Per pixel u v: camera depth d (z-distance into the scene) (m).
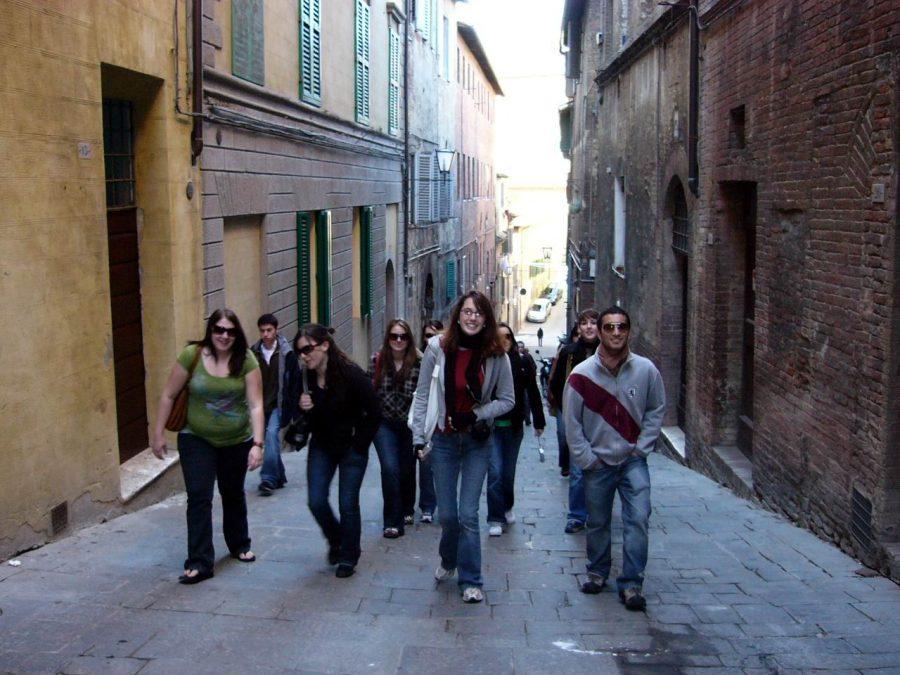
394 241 22.42
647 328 15.41
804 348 7.94
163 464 8.66
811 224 7.77
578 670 4.62
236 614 5.32
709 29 11.22
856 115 6.84
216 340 5.89
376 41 19.48
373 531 8.07
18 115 6.13
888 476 6.39
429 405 5.73
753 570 6.64
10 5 6.01
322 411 6.18
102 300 7.36
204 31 9.68
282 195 12.91
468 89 37.56
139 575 6.03
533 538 7.90
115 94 8.36
